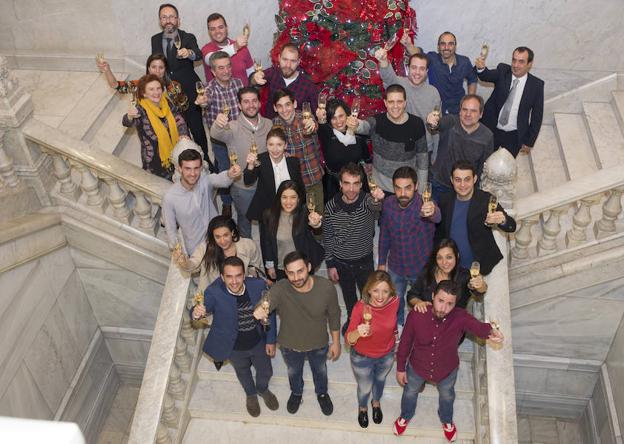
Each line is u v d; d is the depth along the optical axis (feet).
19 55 26.50
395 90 16.53
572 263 19.12
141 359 25.16
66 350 21.88
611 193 18.11
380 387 17.16
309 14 19.89
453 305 13.91
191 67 21.24
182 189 16.46
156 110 18.43
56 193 20.03
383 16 20.02
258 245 21.24
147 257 20.33
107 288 22.41
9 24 25.72
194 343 18.92
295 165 17.20
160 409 16.38
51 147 18.51
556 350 22.08
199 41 25.52
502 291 17.22
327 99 21.22
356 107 16.70
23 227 18.16
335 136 17.60
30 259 18.80
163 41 20.94
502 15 23.49
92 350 23.48
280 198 15.53
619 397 20.72
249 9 24.49
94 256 21.29
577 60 24.23
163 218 17.19
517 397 24.43
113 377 25.61
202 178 16.83
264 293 15.29
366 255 16.78
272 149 16.34
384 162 17.89
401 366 15.51
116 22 25.40
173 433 17.99
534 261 19.34
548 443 24.58
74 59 26.32
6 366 18.39
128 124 18.58
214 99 19.45
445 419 17.20
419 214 15.78
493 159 17.08
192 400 18.76
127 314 23.31
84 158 18.49
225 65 18.66
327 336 16.12
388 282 14.06
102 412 25.03
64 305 21.36
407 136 17.26
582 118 25.05
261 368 16.94
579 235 18.95
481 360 17.58
